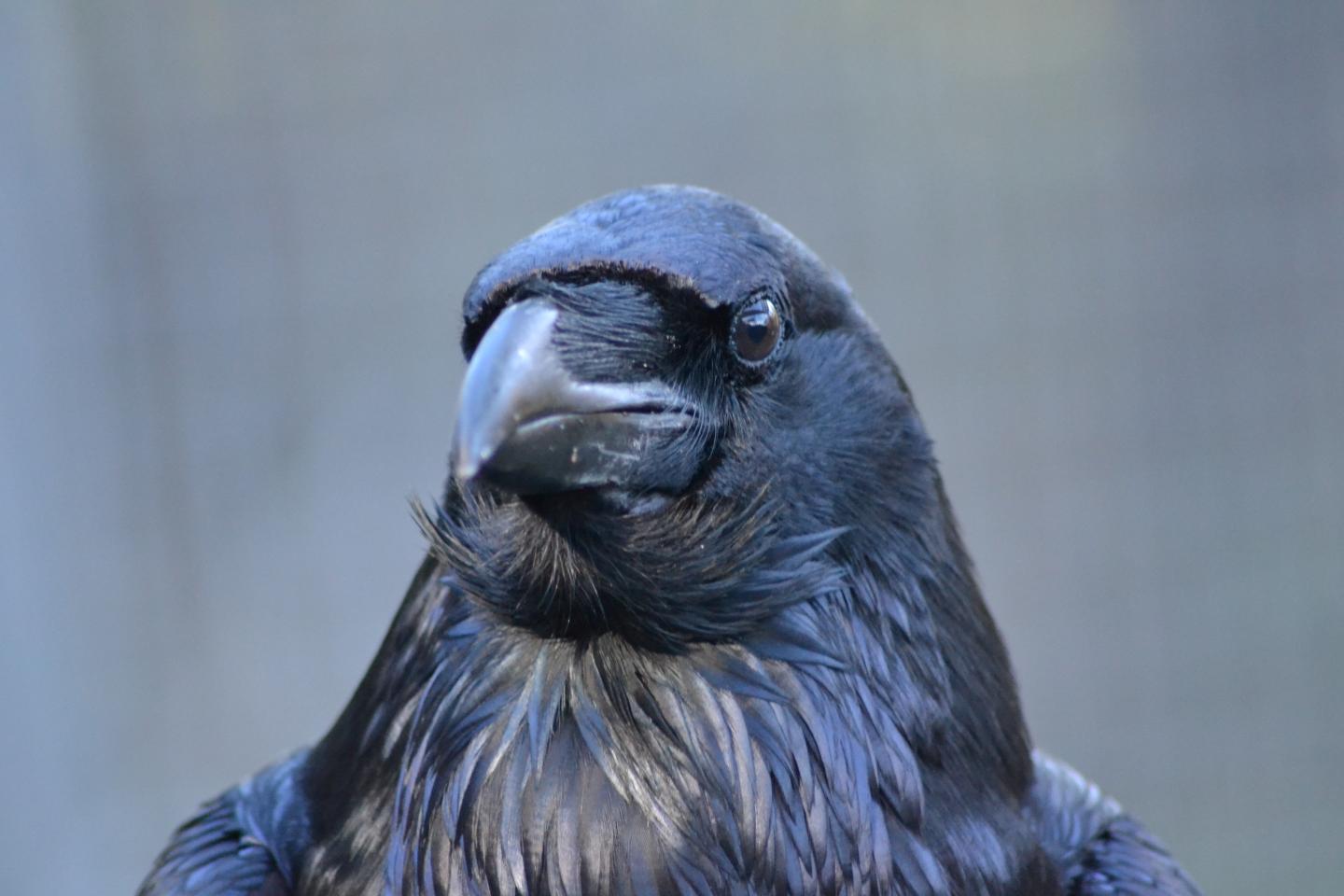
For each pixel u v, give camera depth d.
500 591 3.87
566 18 10.77
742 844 3.75
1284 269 11.20
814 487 3.96
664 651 3.88
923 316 11.01
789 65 10.80
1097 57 10.99
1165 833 11.27
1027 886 4.08
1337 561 11.23
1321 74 11.12
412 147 10.85
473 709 3.89
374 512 10.87
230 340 10.91
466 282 10.84
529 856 3.71
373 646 10.84
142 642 10.76
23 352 10.27
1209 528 11.23
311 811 4.41
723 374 3.82
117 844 10.59
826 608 3.96
